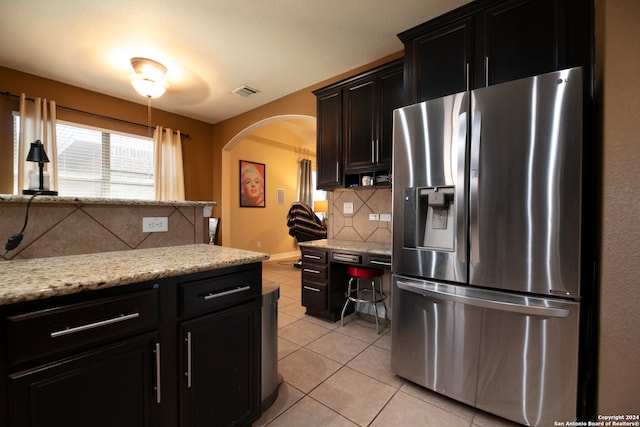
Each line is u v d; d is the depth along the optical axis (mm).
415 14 2227
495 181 1479
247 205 5746
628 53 1192
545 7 1611
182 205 1710
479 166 1520
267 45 2662
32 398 791
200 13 2230
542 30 1616
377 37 2535
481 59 1790
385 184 2613
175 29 2432
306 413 1567
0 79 3053
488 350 1514
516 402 1446
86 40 2594
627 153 1192
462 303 1562
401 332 1830
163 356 1065
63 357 846
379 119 2590
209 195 5027
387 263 2367
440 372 1668
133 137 4105
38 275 953
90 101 3676
